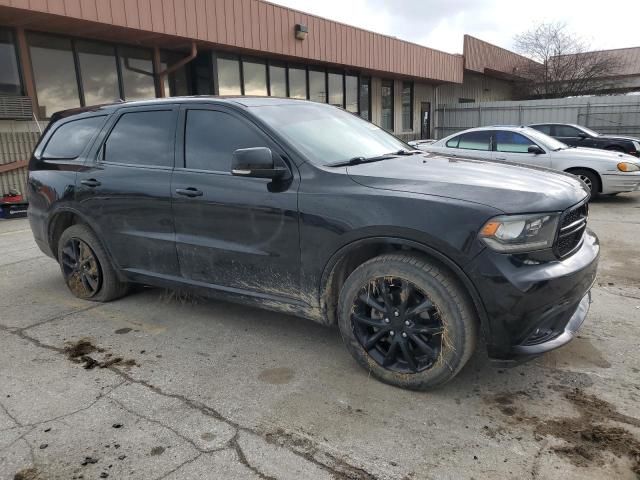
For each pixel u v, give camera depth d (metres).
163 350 3.63
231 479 2.29
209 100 3.75
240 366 3.36
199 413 2.82
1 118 9.83
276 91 15.45
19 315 4.36
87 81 11.39
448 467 2.34
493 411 2.78
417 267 2.82
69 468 2.38
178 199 3.71
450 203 2.72
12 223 9.15
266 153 3.11
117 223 4.16
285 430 2.65
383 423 2.69
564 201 2.80
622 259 5.69
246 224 3.40
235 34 12.66
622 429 2.59
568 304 2.78
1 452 2.50
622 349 3.47
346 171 3.16
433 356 2.86
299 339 3.76
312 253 3.16
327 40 15.70
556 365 3.27
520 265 2.63
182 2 11.35
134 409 2.87
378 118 20.77
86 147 4.43
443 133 25.30
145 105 4.10
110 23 10.02
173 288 4.03
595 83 29.36
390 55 18.78
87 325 4.11
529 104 22.61
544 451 2.44
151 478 2.31
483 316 2.68
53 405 2.92
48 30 10.48
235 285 3.62
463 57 24.12
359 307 3.09
